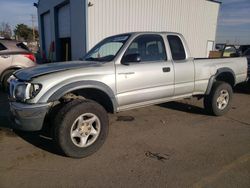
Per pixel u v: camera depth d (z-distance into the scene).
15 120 3.51
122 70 4.01
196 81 5.15
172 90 4.74
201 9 18.44
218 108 5.60
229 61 5.82
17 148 3.90
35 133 4.51
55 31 19.34
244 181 3.02
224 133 4.68
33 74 3.49
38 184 2.94
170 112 6.00
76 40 14.85
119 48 4.19
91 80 3.67
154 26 15.86
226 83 5.68
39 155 3.67
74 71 3.61
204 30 19.17
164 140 4.30
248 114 6.03
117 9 13.99
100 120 3.71
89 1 13.01
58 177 3.09
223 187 2.89
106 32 13.86
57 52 19.69
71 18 15.27
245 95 8.54
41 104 3.32
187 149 3.94
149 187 2.89
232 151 3.88
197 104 6.75
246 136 4.54
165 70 4.55
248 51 10.62
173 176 3.13
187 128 4.91
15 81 3.64
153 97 4.48
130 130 4.75
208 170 3.28
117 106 4.07
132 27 14.81
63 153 3.56
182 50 5.01
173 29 16.98
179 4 16.86
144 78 4.26
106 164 3.43
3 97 7.38
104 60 4.20
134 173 3.20
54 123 3.42
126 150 3.88
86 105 3.54
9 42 7.96
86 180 3.04
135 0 14.57
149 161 3.53
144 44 4.45
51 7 19.55
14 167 3.33
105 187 2.89
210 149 3.95
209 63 5.38
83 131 3.57
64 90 3.43
